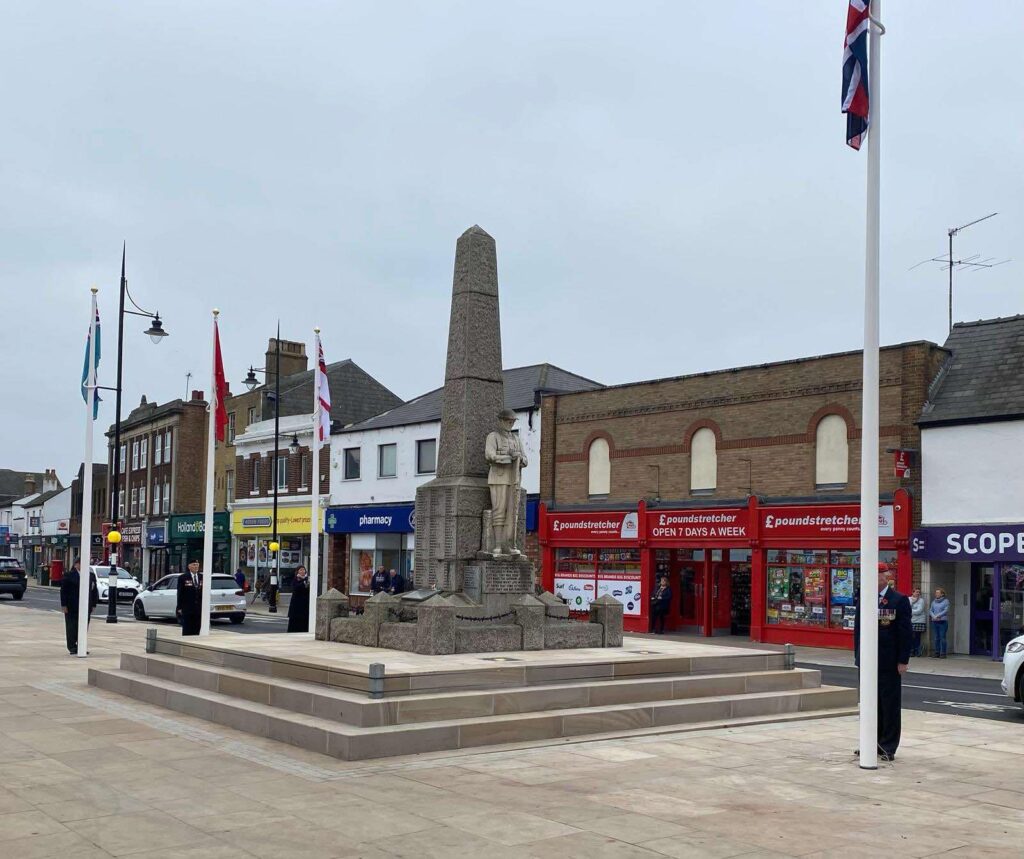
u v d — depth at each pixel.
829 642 27.78
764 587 29.42
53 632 28.11
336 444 46.47
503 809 8.32
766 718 13.41
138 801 8.52
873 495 10.52
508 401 38.38
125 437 71.94
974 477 25.59
